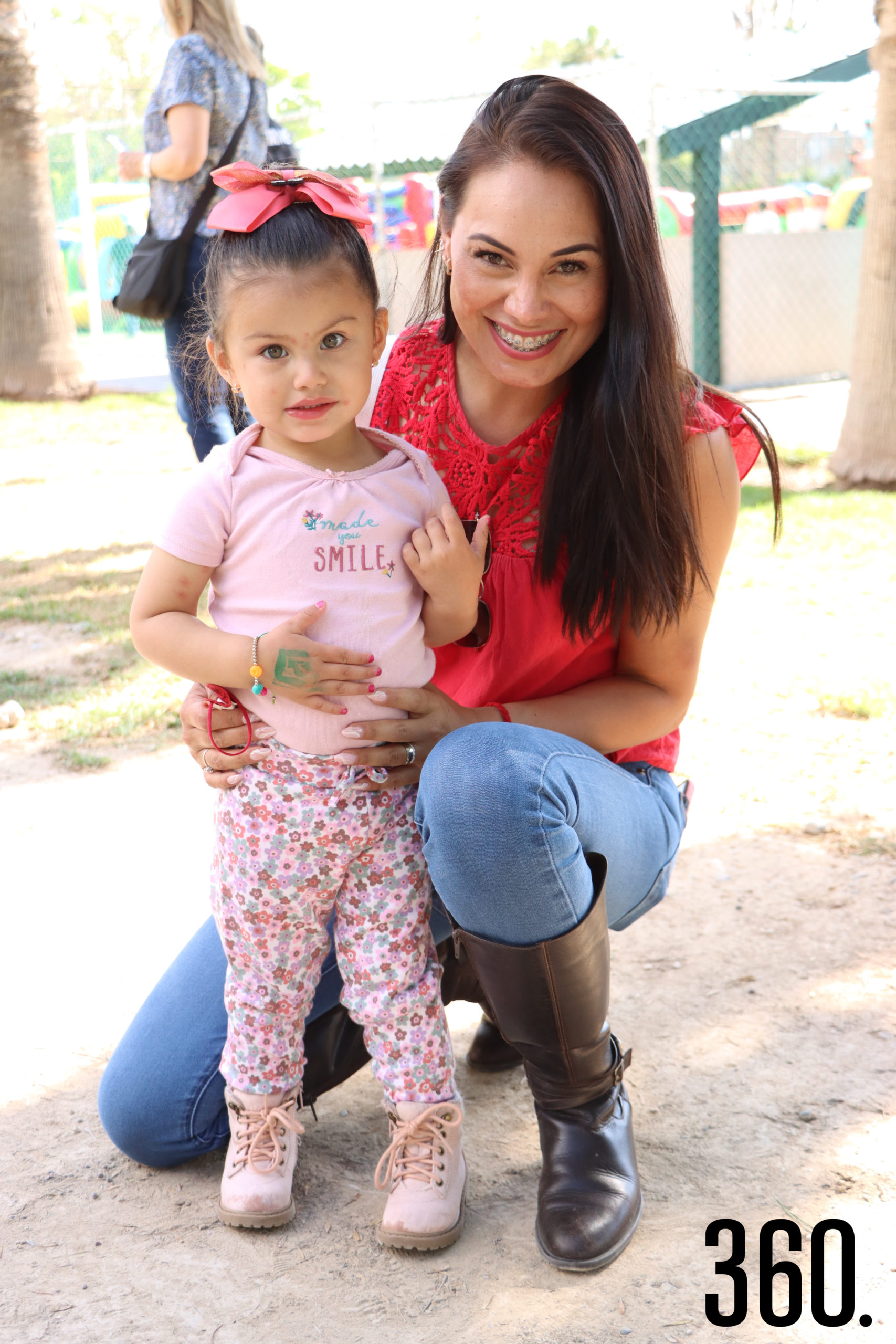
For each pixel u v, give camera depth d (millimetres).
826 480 7871
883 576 5578
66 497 7855
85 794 3643
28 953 2740
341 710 1775
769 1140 2023
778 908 2818
